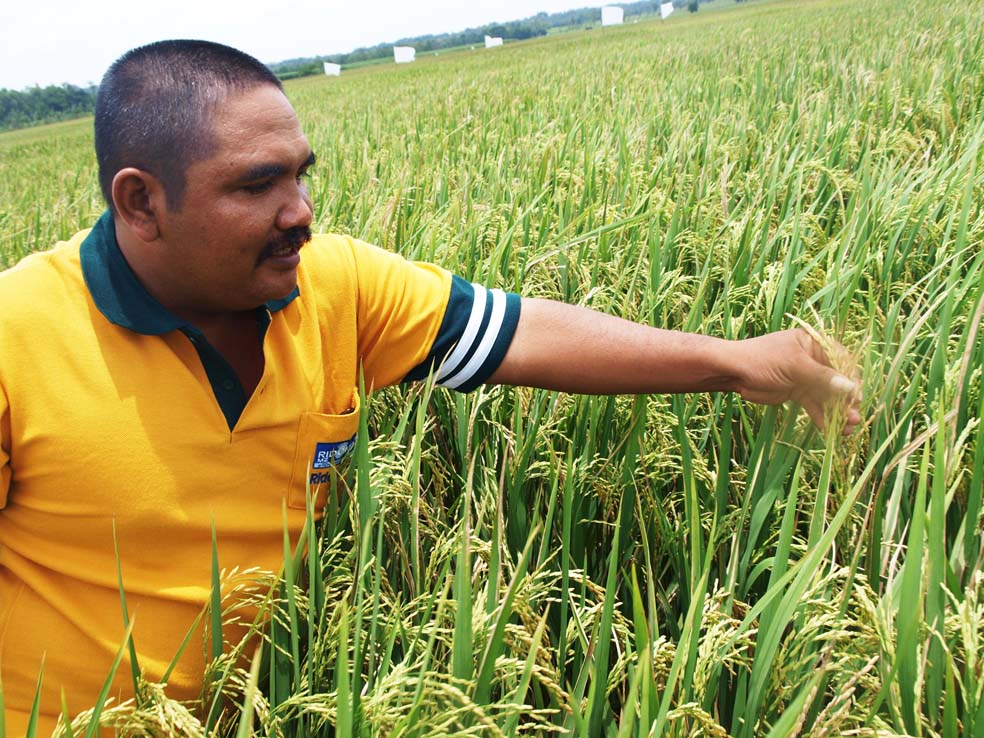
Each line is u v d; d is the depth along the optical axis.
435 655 1.64
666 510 2.08
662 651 1.41
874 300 2.35
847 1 34.16
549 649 1.58
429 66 38.31
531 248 3.24
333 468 1.76
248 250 1.45
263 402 1.62
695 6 93.69
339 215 4.23
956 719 1.26
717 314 2.51
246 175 1.39
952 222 2.67
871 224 2.91
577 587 1.98
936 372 1.90
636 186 3.84
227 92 1.38
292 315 1.69
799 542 1.89
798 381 1.75
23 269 1.55
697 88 9.20
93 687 1.63
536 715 1.25
